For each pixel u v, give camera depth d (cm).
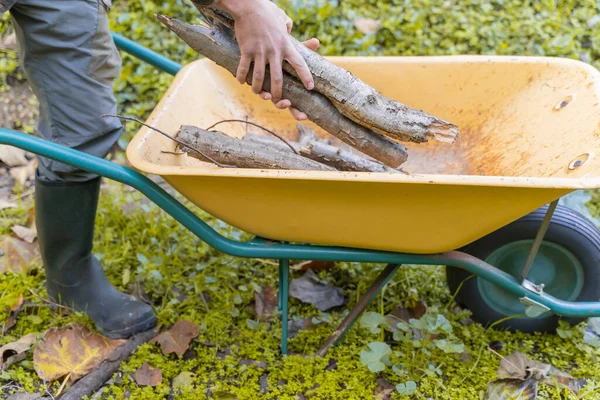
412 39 367
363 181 163
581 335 226
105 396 202
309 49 182
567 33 373
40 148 169
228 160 194
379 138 190
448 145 240
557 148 200
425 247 188
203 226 187
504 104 229
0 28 347
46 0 178
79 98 189
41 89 190
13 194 290
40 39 182
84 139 194
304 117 188
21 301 227
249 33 169
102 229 263
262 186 173
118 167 178
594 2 388
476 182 161
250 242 194
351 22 370
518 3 384
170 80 340
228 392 199
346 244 191
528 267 196
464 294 226
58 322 223
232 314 230
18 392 200
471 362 215
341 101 181
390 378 208
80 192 202
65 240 210
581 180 161
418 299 235
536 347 225
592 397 202
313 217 181
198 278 242
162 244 261
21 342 212
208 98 229
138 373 208
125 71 336
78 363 210
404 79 236
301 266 252
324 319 228
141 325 221
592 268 212
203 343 220
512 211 173
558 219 207
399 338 214
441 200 171
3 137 166
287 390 203
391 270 208
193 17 361
